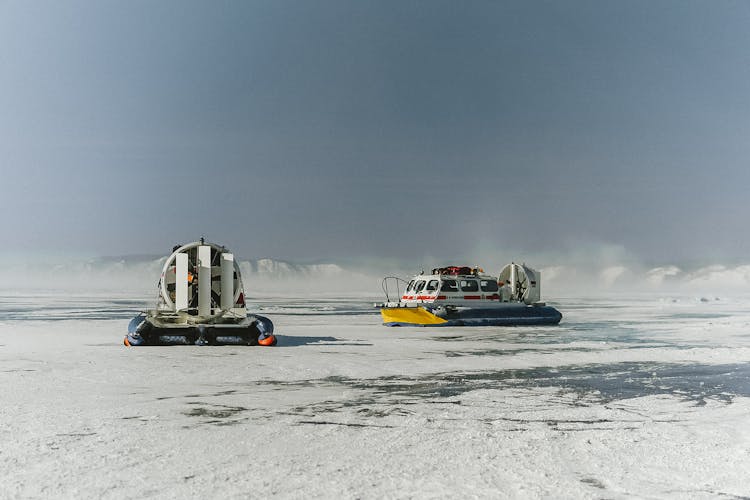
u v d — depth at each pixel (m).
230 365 17.84
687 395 13.82
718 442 9.86
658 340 25.86
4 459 8.76
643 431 10.57
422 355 20.42
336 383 15.18
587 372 17.14
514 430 10.62
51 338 25.56
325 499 7.27
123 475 8.10
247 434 10.24
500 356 20.28
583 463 8.74
